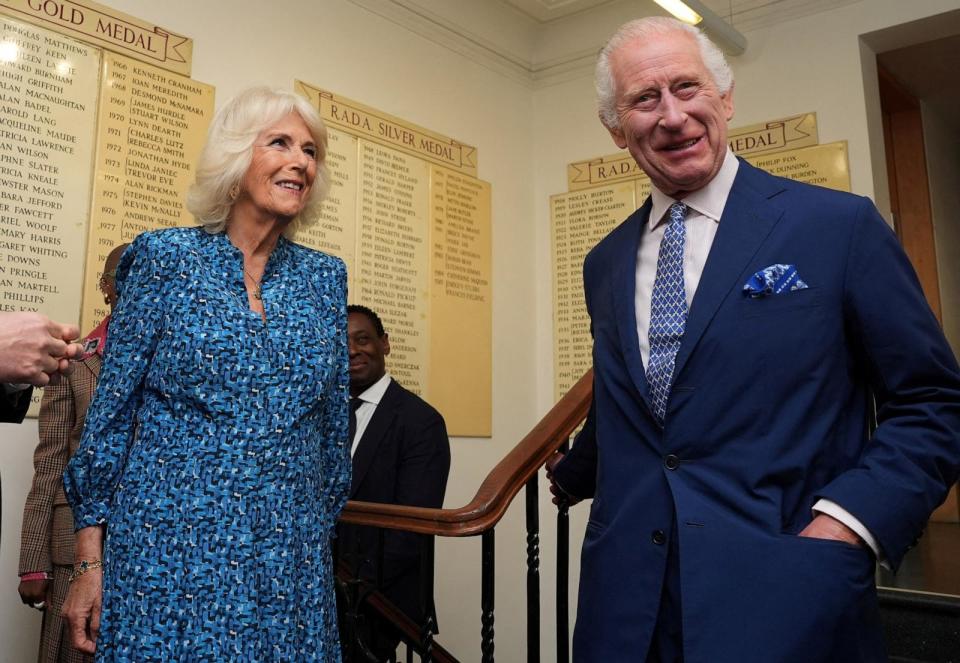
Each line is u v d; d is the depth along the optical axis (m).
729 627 1.15
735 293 1.30
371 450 2.80
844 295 1.25
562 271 4.74
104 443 1.37
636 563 1.30
